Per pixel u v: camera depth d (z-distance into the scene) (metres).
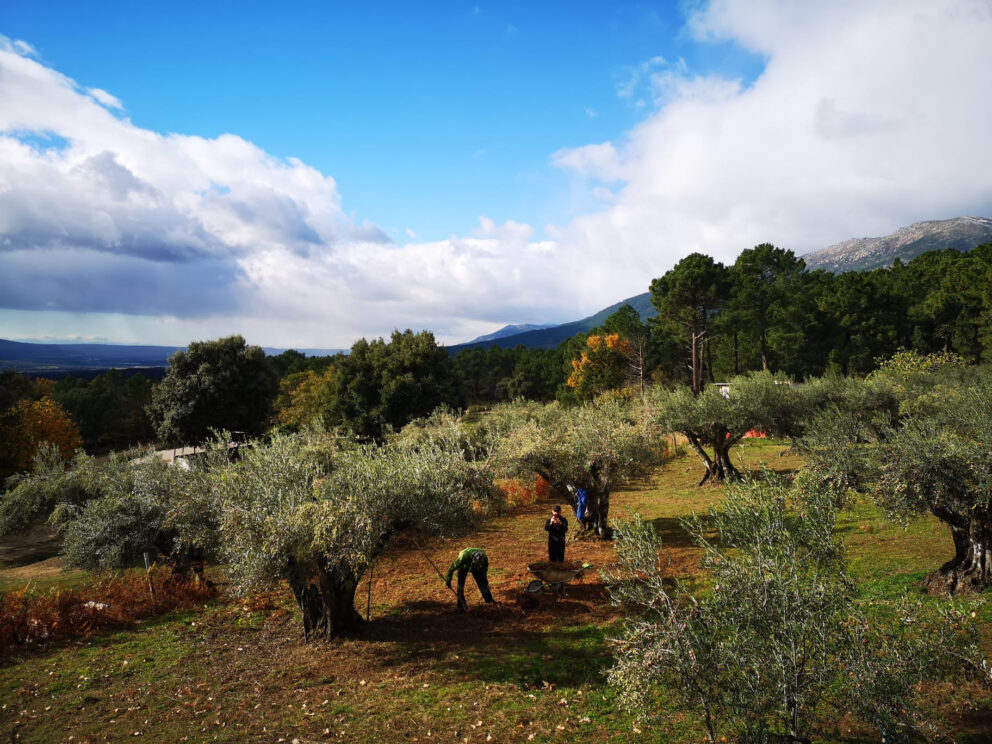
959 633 5.79
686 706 5.36
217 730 7.43
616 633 9.79
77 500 17.00
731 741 6.00
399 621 11.11
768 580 5.43
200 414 45.78
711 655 5.26
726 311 62.97
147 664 9.81
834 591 5.41
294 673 9.15
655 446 18.50
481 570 11.52
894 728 5.14
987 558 9.56
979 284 54.31
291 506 9.66
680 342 67.38
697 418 23.39
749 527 5.95
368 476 10.27
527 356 127.19
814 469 10.92
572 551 15.59
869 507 17.16
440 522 10.65
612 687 7.87
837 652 5.30
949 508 9.63
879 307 61.91
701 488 23.45
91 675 9.42
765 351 63.03
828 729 6.28
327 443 21.17
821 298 64.25
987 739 5.98
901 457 9.82
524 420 27.66
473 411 94.38
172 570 13.84
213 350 47.44
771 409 23.17
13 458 37.00
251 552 9.45
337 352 60.00
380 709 7.78
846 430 11.69
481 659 9.20
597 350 68.44
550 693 7.93
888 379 28.06
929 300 59.28
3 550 22.34
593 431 17.00
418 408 51.19
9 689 9.02
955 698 6.83
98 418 74.69
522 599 11.42
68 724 7.78
